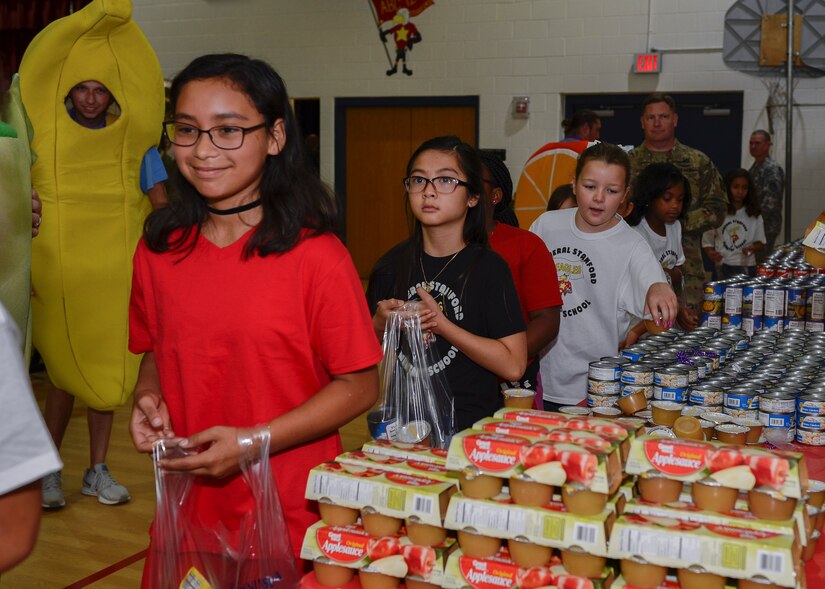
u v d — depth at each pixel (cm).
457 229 202
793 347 259
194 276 140
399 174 965
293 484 142
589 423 136
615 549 116
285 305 136
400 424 176
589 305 276
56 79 316
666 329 261
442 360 197
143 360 163
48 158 317
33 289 325
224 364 139
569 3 870
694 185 506
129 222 336
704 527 117
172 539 134
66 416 352
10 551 83
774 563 109
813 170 813
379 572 126
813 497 140
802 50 799
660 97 505
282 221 136
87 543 317
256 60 137
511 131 906
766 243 721
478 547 122
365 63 949
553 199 388
